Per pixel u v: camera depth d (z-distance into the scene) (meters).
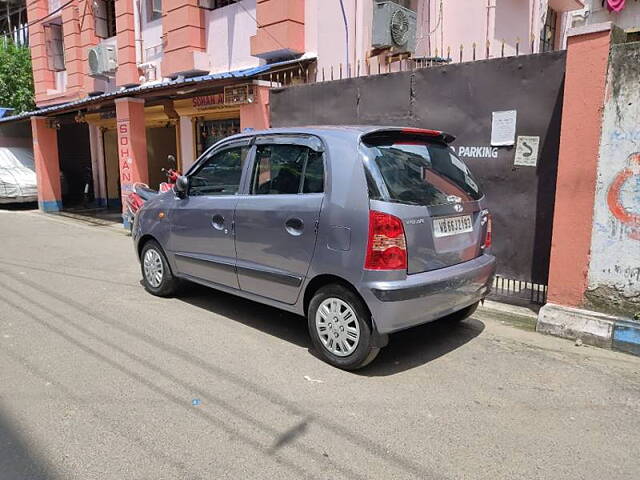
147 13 13.03
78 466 2.83
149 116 13.23
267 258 4.46
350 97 6.67
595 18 12.02
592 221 4.66
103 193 16.53
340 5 8.62
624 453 3.01
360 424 3.28
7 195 14.98
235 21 10.66
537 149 5.22
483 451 3.01
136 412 3.38
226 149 5.05
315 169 4.16
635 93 4.30
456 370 4.11
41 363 4.13
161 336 4.75
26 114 14.54
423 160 4.23
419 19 9.98
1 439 3.08
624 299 4.59
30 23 17.55
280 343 4.62
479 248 4.45
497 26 10.17
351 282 3.80
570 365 4.21
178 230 5.46
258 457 2.92
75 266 7.66
